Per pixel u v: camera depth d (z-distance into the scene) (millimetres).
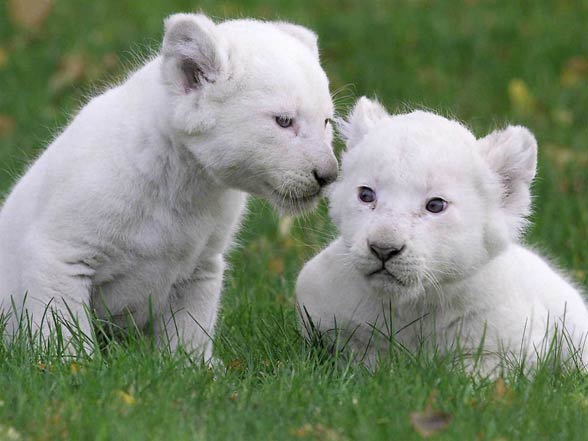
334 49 23594
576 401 10031
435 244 10422
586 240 15875
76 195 11148
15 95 21391
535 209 17266
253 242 16281
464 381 10156
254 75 10867
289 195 10922
